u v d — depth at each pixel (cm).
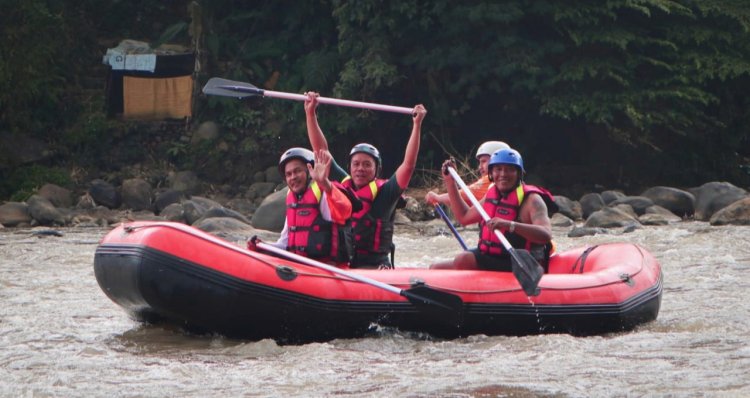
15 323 2608
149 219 6197
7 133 7212
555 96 7106
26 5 7350
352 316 2345
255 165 7519
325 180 2409
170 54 7631
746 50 7356
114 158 7475
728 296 3000
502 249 2544
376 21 7006
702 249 4241
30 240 4928
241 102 7656
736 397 1822
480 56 6975
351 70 7069
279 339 2369
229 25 8044
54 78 7488
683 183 7819
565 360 2136
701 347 2256
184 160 7500
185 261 2280
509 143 7812
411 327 2380
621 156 7825
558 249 4500
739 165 8044
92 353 2239
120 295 2367
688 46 7369
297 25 7769
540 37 7250
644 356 2169
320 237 2477
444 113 7425
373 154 2617
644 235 4925
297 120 7488
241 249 2347
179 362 2142
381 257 2630
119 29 8131
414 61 7088
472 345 2314
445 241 4950
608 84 7194
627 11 7281
